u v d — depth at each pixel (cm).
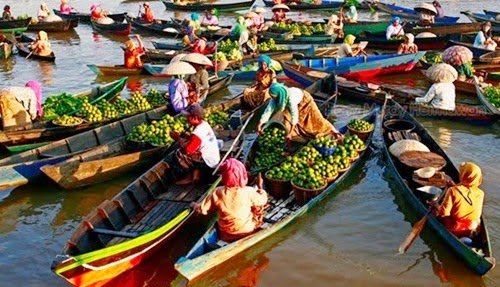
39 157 1395
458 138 1627
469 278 984
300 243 1116
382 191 1310
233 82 2302
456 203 1004
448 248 1041
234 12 4328
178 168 1288
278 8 3459
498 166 1425
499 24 3123
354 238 1127
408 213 1212
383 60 2264
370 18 3938
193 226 1164
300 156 1307
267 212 1180
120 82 1998
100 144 1538
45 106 1739
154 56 2556
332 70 2289
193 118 1240
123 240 1037
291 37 2959
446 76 1733
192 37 2859
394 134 1468
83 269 897
